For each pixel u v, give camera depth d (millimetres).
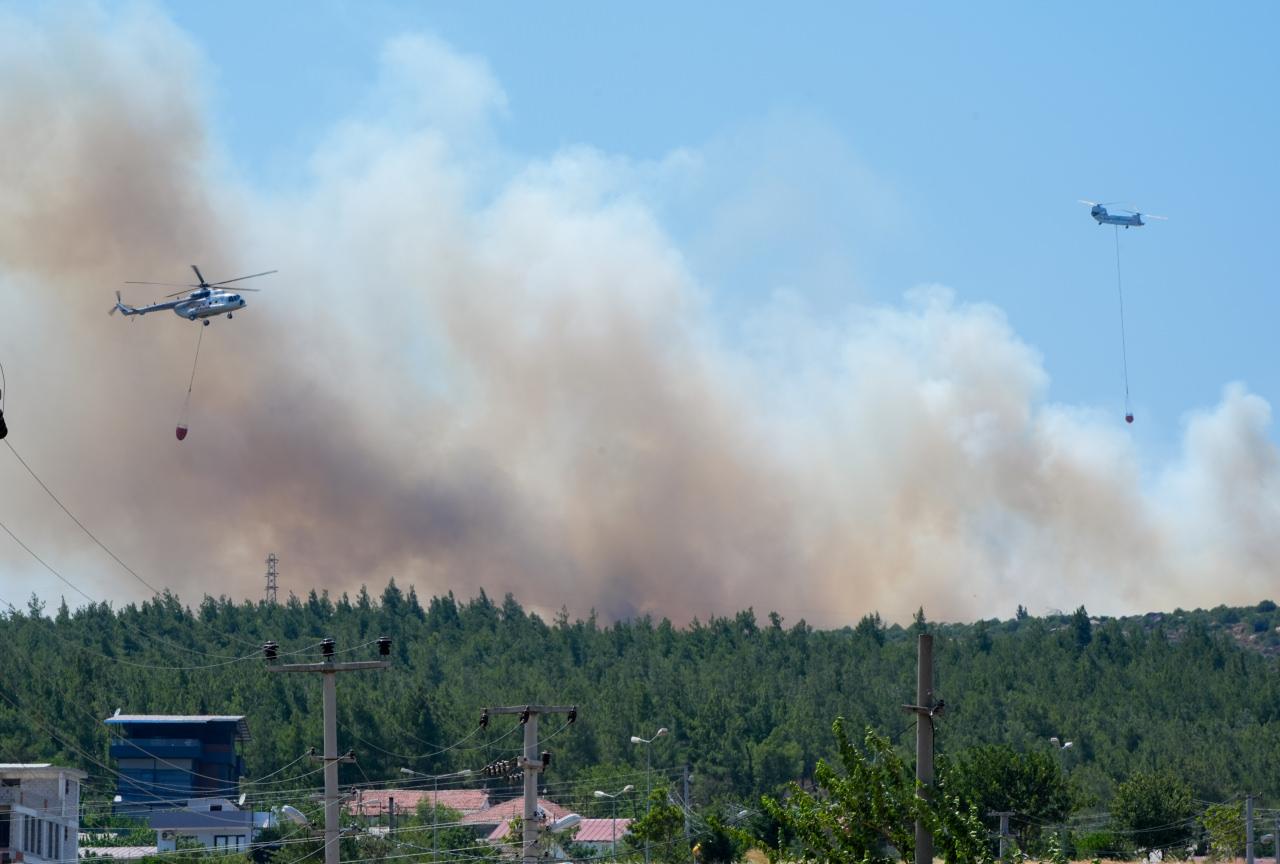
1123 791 185000
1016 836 152625
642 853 150750
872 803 54250
